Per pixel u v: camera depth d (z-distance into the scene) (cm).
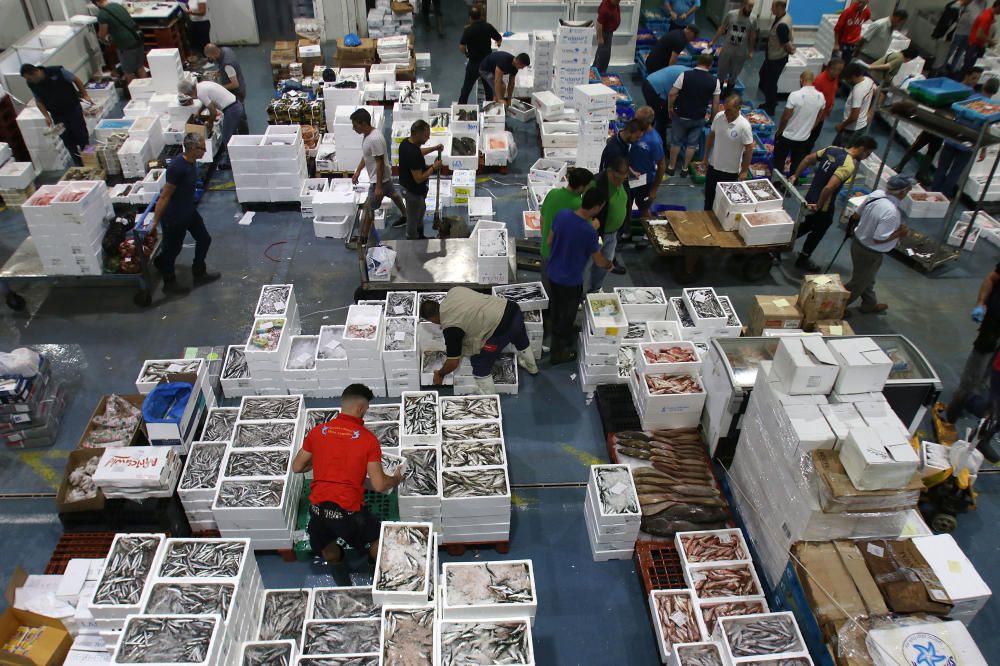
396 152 1017
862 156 799
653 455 592
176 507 521
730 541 520
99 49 1309
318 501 471
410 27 1438
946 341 772
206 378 623
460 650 404
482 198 946
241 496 505
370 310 674
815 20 1537
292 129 988
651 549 525
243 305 793
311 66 1309
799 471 453
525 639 409
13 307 768
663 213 895
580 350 710
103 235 771
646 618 500
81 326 757
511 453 624
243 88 1107
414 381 668
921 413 552
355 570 524
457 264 793
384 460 542
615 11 1257
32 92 999
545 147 1082
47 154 1022
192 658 379
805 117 985
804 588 439
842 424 454
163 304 792
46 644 446
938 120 823
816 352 477
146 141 997
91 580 466
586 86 969
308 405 663
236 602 422
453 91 1341
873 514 439
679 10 1329
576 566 534
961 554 451
